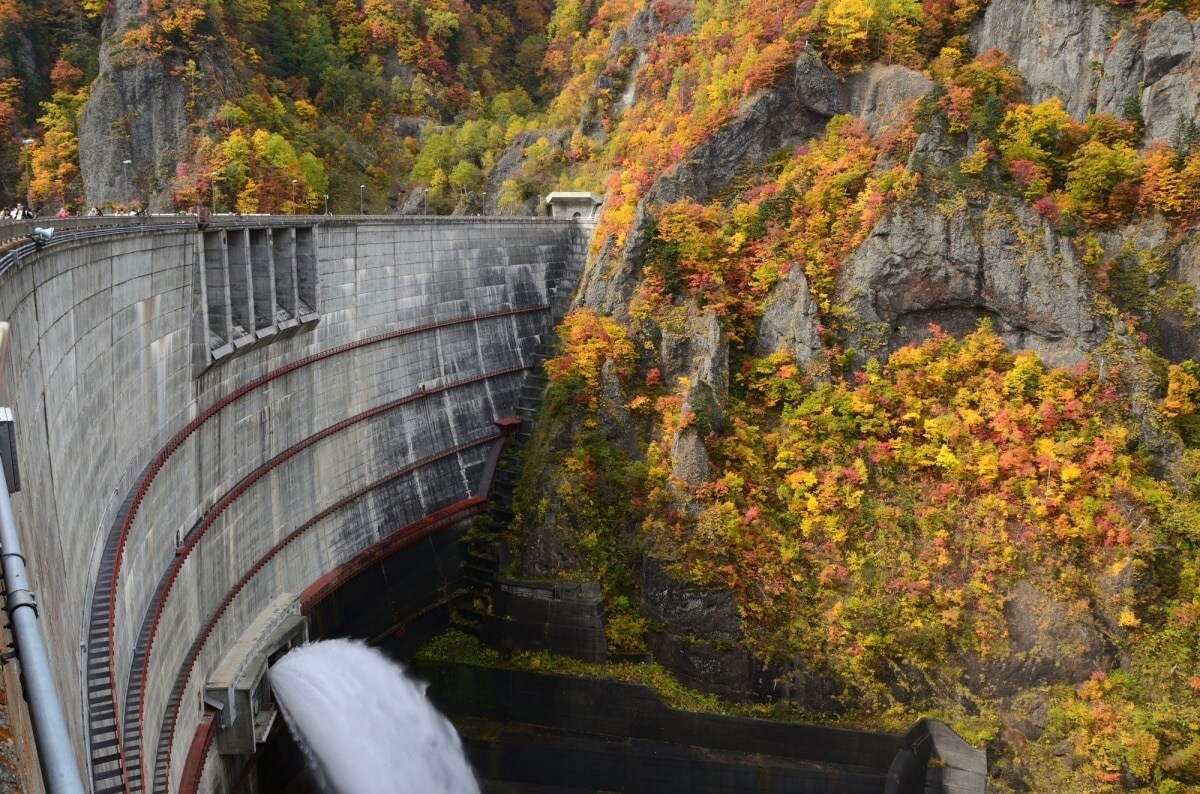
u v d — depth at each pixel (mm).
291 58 137750
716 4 113188
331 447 69562
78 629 31594
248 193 108375
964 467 75062
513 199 124562
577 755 70688
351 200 129375
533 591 75875
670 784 69625
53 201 111812
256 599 59562
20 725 16594
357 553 71812
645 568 75500
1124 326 78125
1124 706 68062
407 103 147250
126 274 42625
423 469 79562
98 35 120438
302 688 59312
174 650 46500
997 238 80125
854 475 75562
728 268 84125
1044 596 71062
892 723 69688
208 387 53281
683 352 82500
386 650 73438
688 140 92250
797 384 80062
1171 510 73062
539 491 79750
